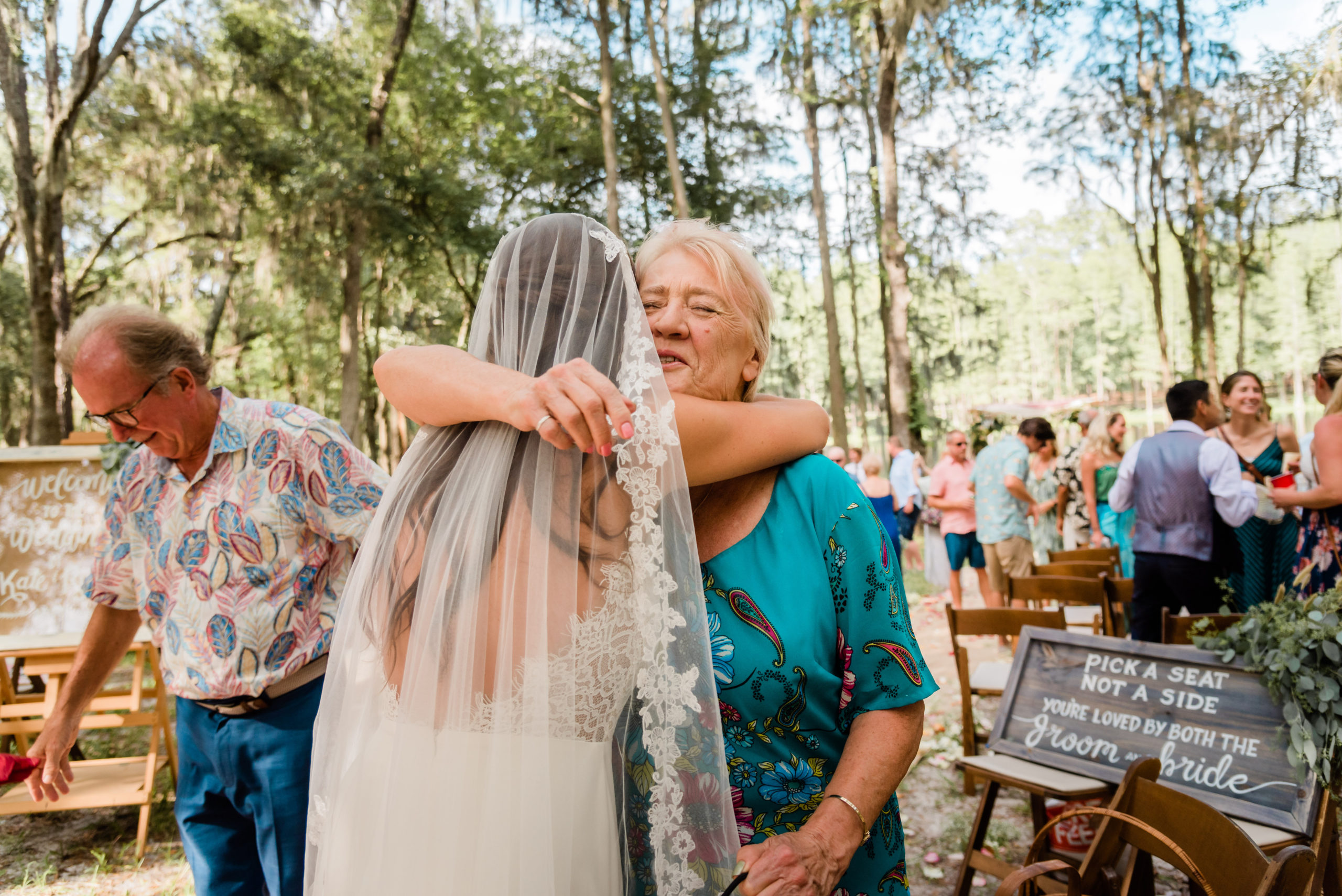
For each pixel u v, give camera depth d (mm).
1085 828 2980
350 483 2051
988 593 7719
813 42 18672
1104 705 2969
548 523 1028
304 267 18531
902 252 17828
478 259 20156
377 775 1079
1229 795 2531
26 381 27359
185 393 1984
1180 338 50469
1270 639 2584
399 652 1094
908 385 17734
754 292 1333
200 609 1992
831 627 1211
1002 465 6797
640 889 1117
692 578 1048
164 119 17500
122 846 3908
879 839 1245
